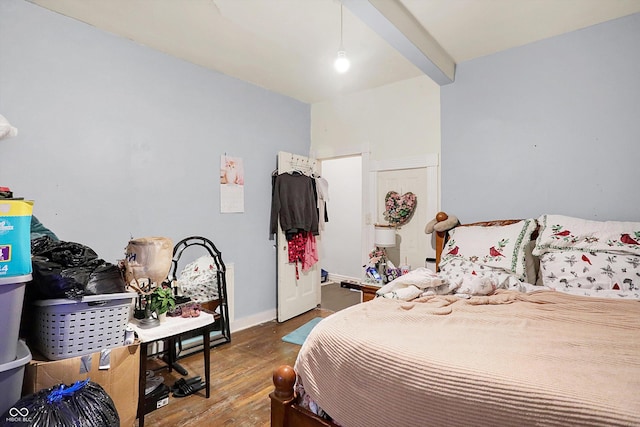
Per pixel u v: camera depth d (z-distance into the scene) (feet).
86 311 4.95
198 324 6.52
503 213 8.84
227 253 10.75
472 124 9.39
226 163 10.71
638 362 3.22
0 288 3.98
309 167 13.32
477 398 2.90
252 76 10.90
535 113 8.38
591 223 6.93
